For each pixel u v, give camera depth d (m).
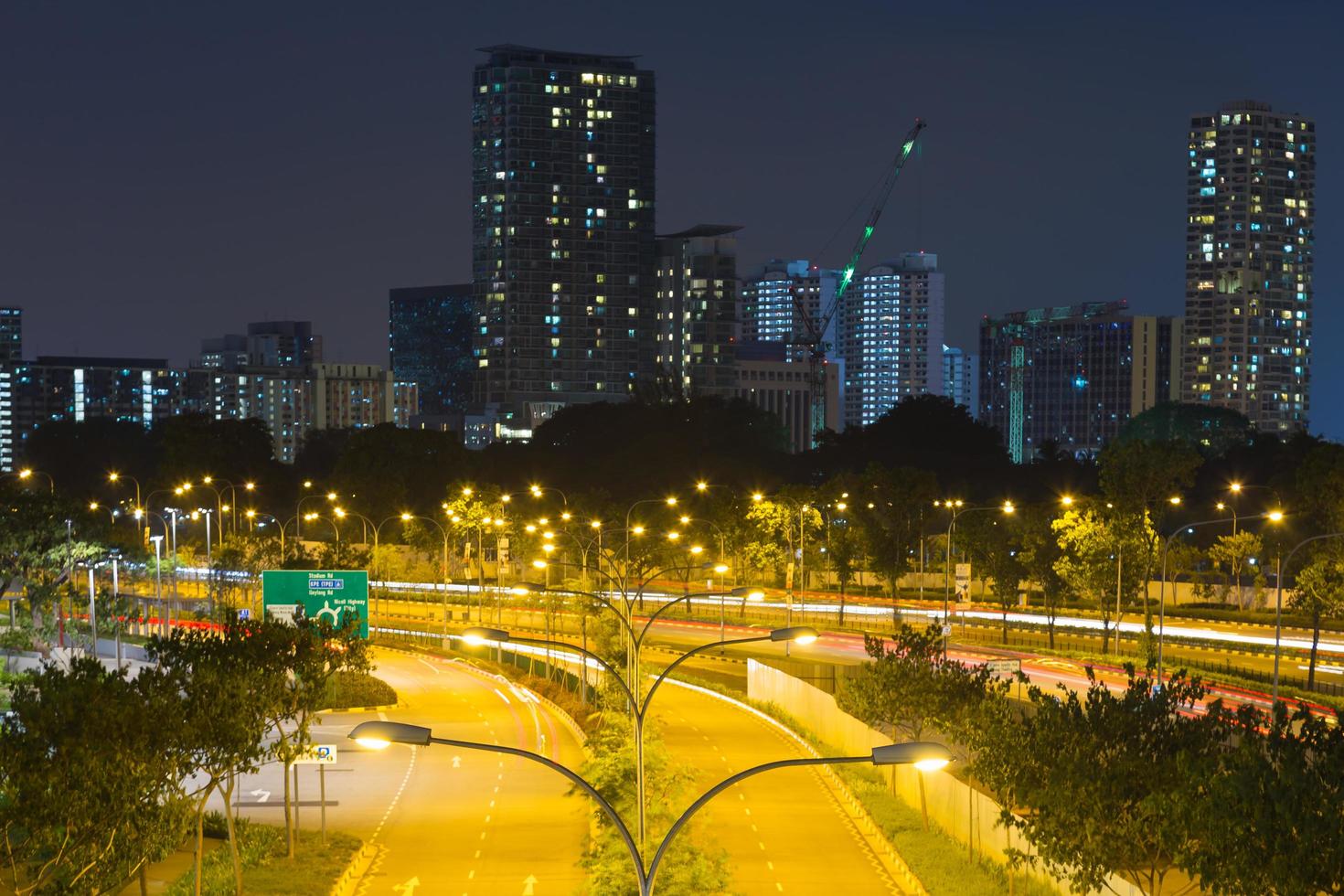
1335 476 107.81
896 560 154.38
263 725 58.00
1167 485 117.25
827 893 55.50
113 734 45.03
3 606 153.38
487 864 61.34
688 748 86.62
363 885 58.31
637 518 188.25
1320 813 32.47
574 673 118.25
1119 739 45.66
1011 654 123.88
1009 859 50.59
